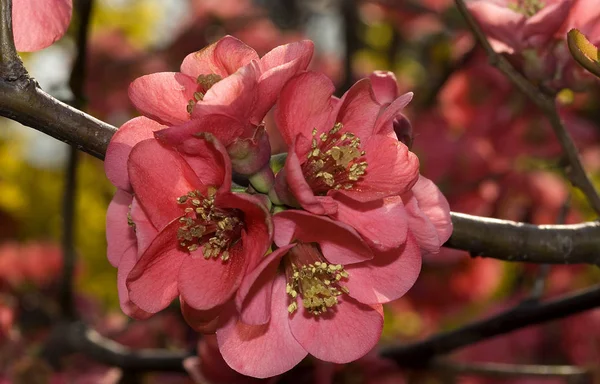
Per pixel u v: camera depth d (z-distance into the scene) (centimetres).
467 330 56
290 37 103
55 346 68
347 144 42
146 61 97
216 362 53
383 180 41
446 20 88
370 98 42
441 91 85
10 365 68
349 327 42
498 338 80
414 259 42
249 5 102
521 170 79
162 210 41
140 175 40
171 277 41
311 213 40
